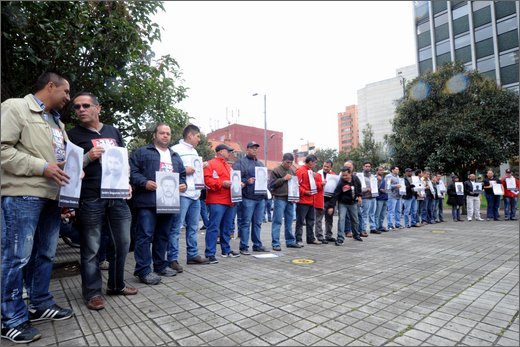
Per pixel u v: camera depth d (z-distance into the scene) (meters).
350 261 5.57
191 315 3.12
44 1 4.57
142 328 2.83
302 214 7.47
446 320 2.99
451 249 6.72
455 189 12.96
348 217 8.77
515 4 22.23
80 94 3.51
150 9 5.75
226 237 6.07
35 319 3.00
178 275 4.66
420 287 4.02
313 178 7.48
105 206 3.54
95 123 3.61
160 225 4.62
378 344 2.52
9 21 4.32
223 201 5.63
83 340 2.61
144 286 4.11
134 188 4.31
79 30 4.87
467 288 3.99
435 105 16.45
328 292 3.81
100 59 5.41
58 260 5.25
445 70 16.72
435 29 27.02
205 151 30.62
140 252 4.29
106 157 3.45
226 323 2.93
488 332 2.73
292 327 2.83
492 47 23.38
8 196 2.68
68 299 3.65
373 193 8.88
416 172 11.40
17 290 2.68
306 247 7.10
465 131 14.66
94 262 3.44
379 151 26.08
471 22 24.53
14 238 2.68
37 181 2.77
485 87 15.79
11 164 2.62
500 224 11.36
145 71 6.46
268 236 9.25
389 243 7.59
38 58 4.62
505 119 15.11
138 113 6.98
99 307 3.29
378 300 3.54
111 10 5.30
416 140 16.27
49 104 2.99
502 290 3.91
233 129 61.81
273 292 3.82
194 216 5.48
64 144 3.21
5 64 4.93
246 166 6.35
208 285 4.12
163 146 4.68
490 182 12.91
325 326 2.85
